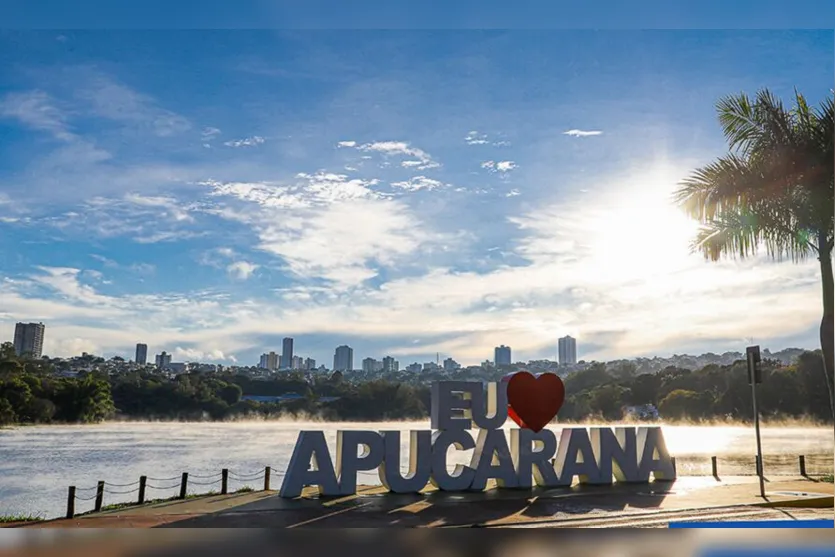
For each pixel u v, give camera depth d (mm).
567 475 21391
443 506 17656
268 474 21438
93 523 14969
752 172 20375
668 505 17891
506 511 16953
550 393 21531
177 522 15211
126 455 74625
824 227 20203
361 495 19375
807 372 76062
